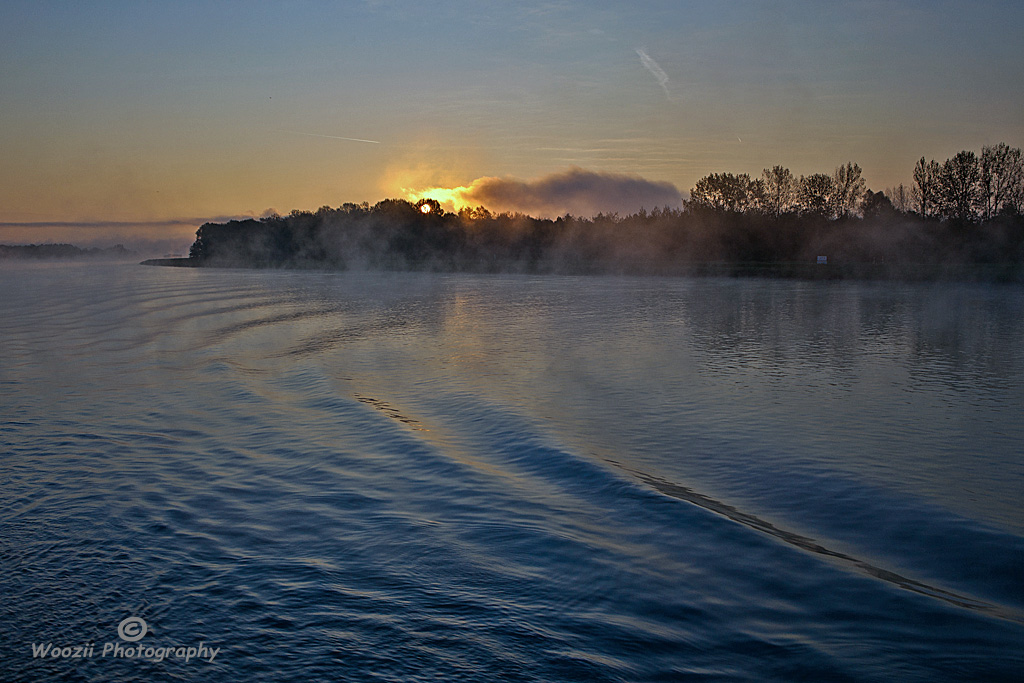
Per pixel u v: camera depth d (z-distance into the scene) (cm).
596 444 943
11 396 1250
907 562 586
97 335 2230
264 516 667
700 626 476
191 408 1158
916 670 427
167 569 554
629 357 1741
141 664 429
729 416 1114
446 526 644
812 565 571
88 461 845
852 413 1139
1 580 536
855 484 790
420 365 1622
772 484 790
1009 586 543
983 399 1252
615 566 564
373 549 593
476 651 442
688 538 620
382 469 817
